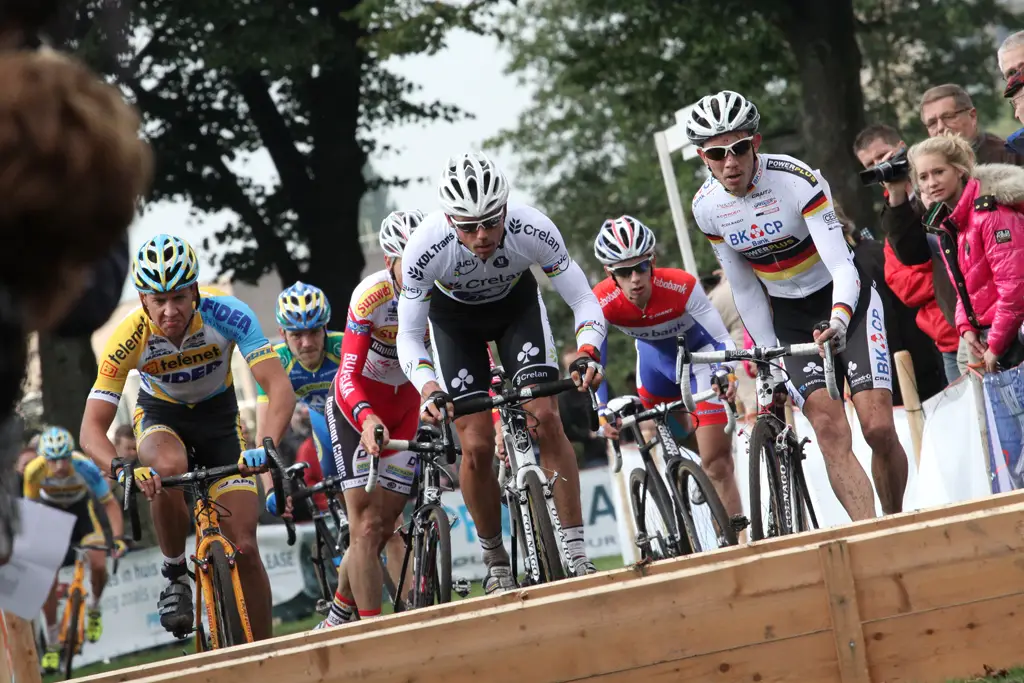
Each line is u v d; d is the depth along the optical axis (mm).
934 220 15492
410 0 48156
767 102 69188
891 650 9828
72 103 3959
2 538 5113
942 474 17734
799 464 14969
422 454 15578
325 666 9805
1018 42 16672
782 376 16203
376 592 16984
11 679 10516
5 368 4188
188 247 15320
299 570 33000
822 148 48094
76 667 29516
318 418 21453
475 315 15062
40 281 4133
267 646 11156
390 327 17281
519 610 9773
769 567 9805
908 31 64562
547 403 14680
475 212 12750
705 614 9781
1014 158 17641
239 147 59219
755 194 15875
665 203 79125
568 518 14664
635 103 56219
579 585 10844
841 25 48062
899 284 18984
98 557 28359
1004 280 14367
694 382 19703
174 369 16453
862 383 15602
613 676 9758
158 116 56156
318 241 57812
